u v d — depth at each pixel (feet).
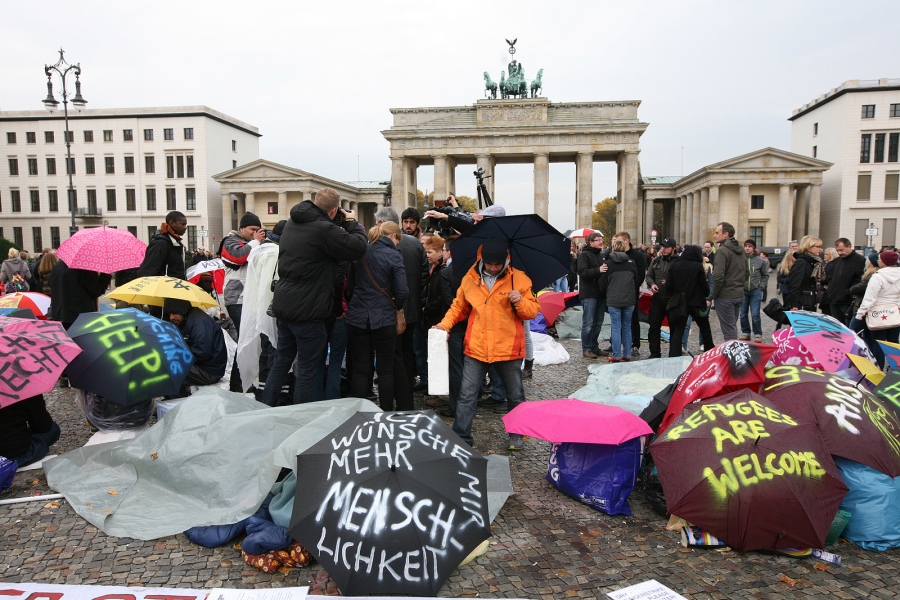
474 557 14.46
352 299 22.77
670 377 29.96
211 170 244.22
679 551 14.87
